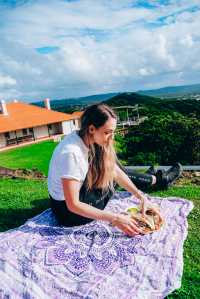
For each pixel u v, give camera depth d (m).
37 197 6.17
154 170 6.63
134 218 3.95
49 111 53.44
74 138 3.78
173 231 3.93
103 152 3.83
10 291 2.94
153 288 3.04
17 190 6.98
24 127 45.66
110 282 3.06
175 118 36.91
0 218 5.10
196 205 5.38
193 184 7.21
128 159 34.38
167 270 3.24
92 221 4.01
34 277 3.08
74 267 3.24
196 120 35.47
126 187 4.43
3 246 3.49
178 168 6.63
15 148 39.81
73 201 3.64
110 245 3.56
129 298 2.88
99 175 3.84
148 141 34.44
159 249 3.53
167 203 4.83
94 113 3.70
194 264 3.66
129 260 3.35
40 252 3.41
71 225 3.91
